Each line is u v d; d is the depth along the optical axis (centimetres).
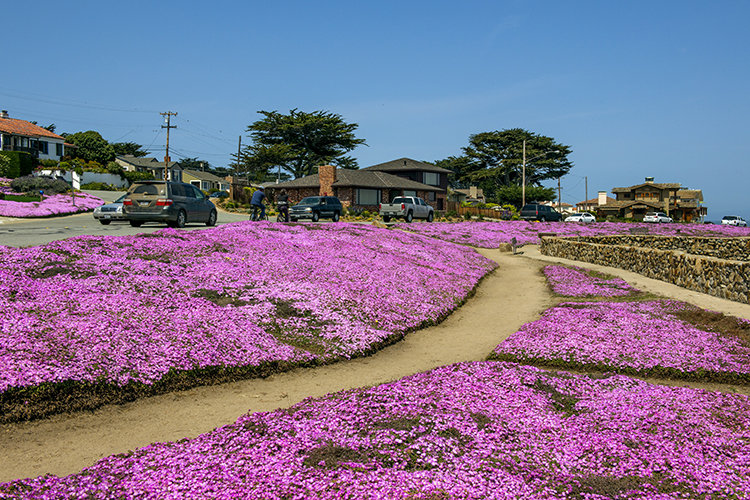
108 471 536
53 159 7750
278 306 1308
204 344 979
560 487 514
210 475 515
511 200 9894
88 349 854
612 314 1439
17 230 2353
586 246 3016
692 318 1415
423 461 561
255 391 897
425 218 4975
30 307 978
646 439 633
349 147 8481
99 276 1220
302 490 486
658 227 6450
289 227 2355
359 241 2345
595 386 882
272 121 8094
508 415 716
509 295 2006
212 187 12838
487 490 499
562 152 10088
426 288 1817
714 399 812
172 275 1373
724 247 3809
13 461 614
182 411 791
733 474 546
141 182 2494
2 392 718
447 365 1032
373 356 1160
